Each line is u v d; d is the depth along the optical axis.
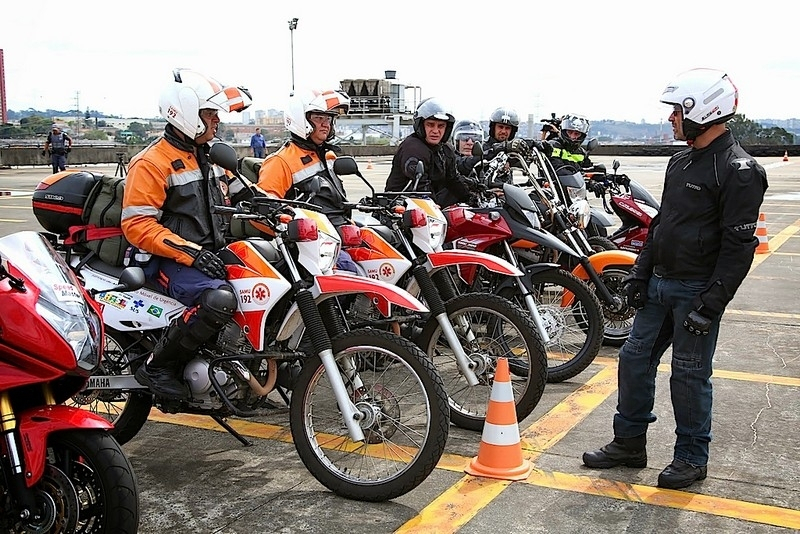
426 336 5.58
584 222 7.54
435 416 4.38
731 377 6.71
